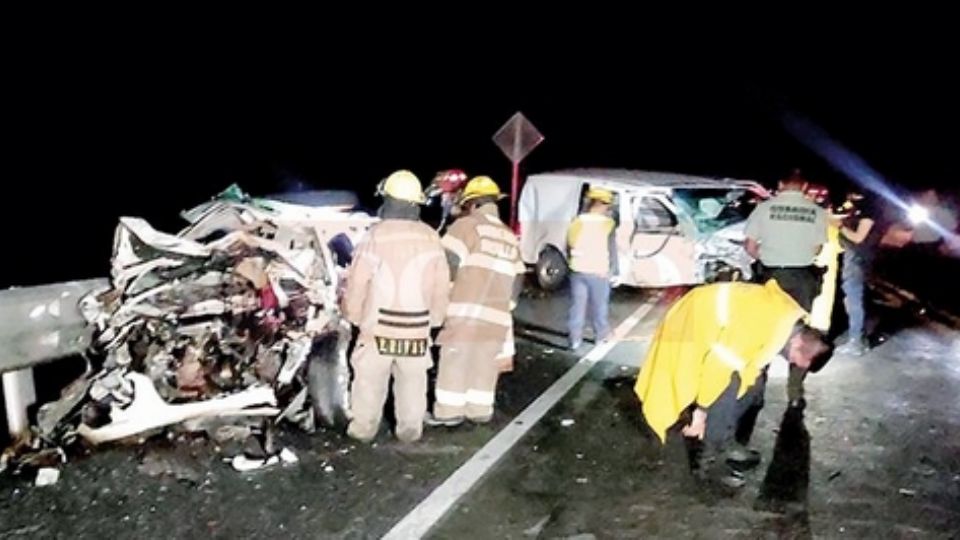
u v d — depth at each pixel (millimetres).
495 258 7207
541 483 6086
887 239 15156
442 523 5418
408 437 6836
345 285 6863
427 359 6773
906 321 12375
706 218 13180
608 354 9805
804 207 8008
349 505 5633
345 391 6949
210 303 6539
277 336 6832
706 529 5453
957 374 9336
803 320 6750
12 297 6078
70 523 5277
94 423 6164
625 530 5406
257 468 6172
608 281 10117
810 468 6516
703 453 6695
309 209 8188
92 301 6383
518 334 10734
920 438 7215
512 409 7742
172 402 6332
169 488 5801
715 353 6438
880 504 5891
